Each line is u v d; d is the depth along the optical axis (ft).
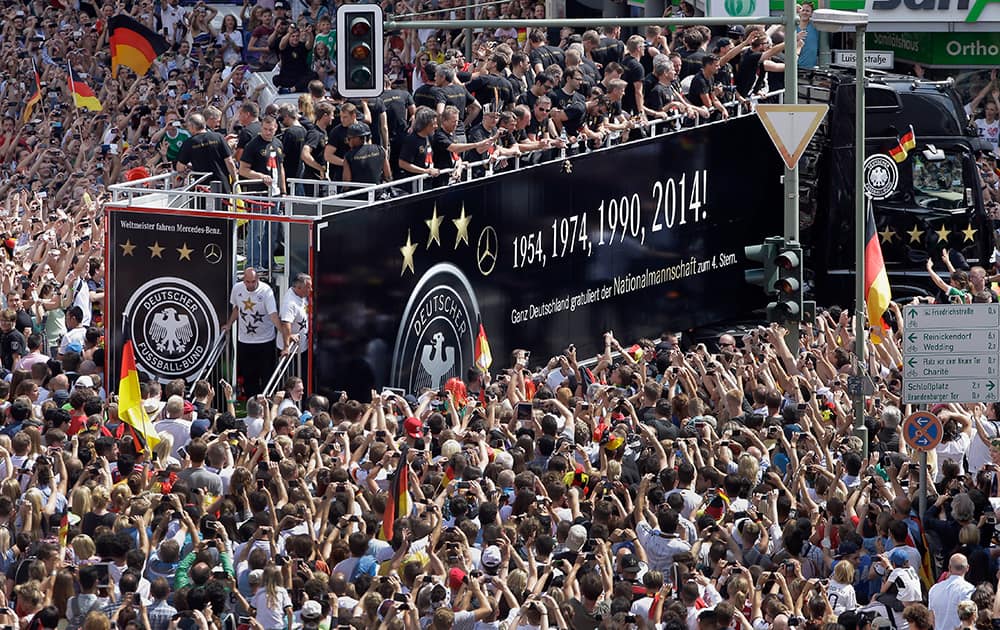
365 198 263.70
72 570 165.78
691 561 170.81
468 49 420.77
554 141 286.05
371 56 263.08
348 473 190.80
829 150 338.34
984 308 213.87
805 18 343.46
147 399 234.79
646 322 317.22
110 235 262.67
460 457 197.16
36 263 300.61
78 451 202.39
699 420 221.87
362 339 255.29
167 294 260.83
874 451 233.96
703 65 321.73
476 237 274.36
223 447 198.08
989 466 207.21
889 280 338.34
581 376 270.05
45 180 463.01
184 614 157.69
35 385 233.14
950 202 337.52
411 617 158.10
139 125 461.37
